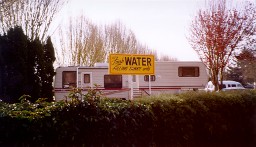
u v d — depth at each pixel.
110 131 6.86
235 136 8.91
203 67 23.73
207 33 23.97
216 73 23.39
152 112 7.38
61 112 6.59
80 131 6.64
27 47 16.19
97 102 7.04
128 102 7.51
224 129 8.63
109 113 6.89
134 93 23.27
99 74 23.19
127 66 13.33
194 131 8.14
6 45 15.47
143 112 7.30
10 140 6.30
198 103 8.34
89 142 6.70
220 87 23.33
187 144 7.90
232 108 8.97
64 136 6.47
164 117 7.62
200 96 8.58
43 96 16.89
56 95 22.48
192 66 23.72
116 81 23.41
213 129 8.45
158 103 7.64
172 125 7.69
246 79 57.69
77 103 6.70
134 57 13.41
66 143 6.50
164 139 7.55
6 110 6.60
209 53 23.59
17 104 7.15
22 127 6.32
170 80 23.58
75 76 22.83
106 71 23.25
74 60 41.22
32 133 6.34
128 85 23.42
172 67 23.62
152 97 7.96
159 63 23.59
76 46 41.28
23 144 6.30
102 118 6.80
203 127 8.31
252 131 9.20
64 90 22.56
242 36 24.22
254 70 49.31
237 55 24.30
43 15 25.42
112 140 6.89
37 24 25.16
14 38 15.55
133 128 7.13
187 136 7.86
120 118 7.02
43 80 16.81
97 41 42.53
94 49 42.12
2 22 23.72
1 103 7.25
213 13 24.42
